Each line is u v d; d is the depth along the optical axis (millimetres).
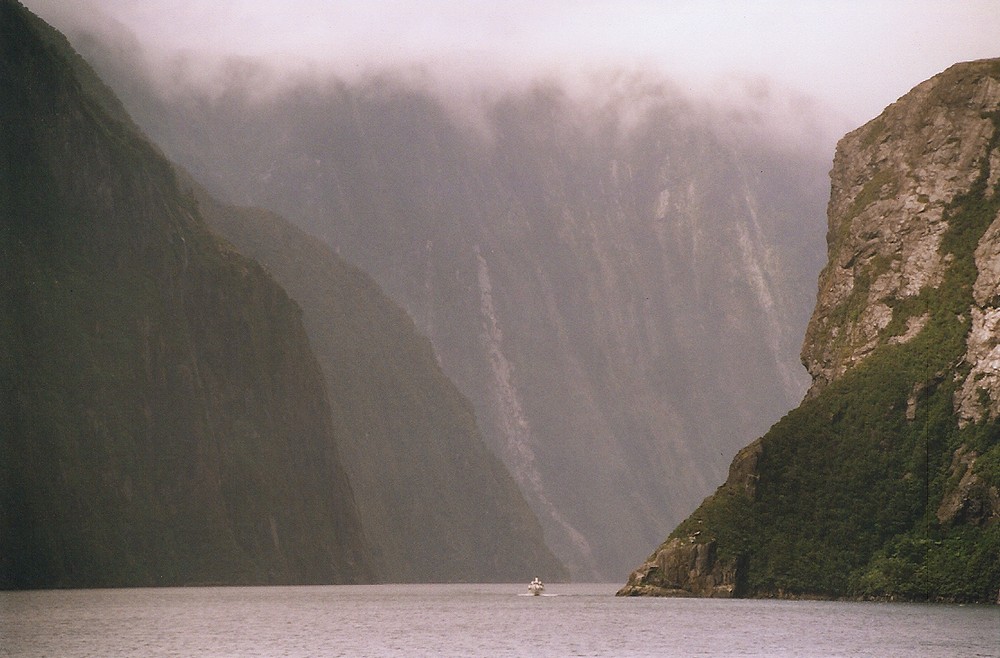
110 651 189250
